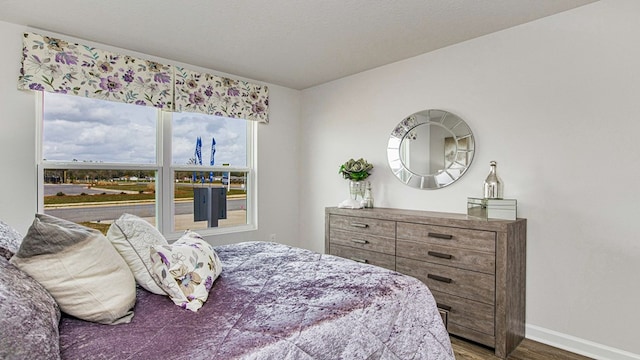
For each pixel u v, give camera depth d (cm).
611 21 225
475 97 291
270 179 432
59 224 134
